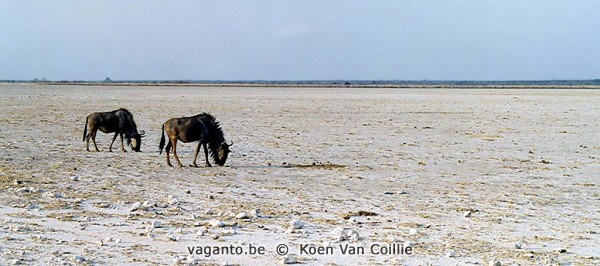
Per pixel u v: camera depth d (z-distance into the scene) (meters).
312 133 30.27
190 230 11.51
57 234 11.06
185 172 18.39
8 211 12.77
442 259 9.90
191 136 19.34
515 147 25.23
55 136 27.73
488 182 17.20
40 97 66.56
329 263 9.66
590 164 20.66
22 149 22.89
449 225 12.20
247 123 35.84
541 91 97.62
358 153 23.14
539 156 22.59
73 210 13.02
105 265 9.36
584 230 11.90
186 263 9.49
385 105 56.25
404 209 13.62
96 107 49.19
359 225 12.08
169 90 97.00
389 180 17.36
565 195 15.41
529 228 12.02
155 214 12.77
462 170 19.30
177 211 13.12
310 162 20.78
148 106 51.66
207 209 13.30
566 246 10.76
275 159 21.41
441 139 28.05
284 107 52.19
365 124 35.69
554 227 12.12
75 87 109.94
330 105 55.88
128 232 11.32
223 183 16.62
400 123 36.62
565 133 30.73
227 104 56.19
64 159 20.56
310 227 11.89
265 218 12.59
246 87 123.56
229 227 11.80
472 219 12.70
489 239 11.17
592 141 27.34
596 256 10.15
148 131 30.67
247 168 19.28
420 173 18.64
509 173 18.78
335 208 13.66
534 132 31.23
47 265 9.21
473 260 9.85
